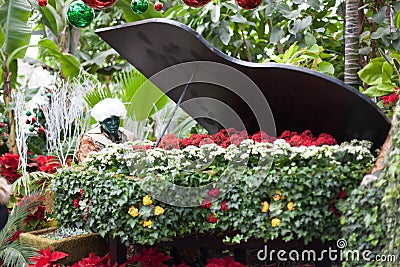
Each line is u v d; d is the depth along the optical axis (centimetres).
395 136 256
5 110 518
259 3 288
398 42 436
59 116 489
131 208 304
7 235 373
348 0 415
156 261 346
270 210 284
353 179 282
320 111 322
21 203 384
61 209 331
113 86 580
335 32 538
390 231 249
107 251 375
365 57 480
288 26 468
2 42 539
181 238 309
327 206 281
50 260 331
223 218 295
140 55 376
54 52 561
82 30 813
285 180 283
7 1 541
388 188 251
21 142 463
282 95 325
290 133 347
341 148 290
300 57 426
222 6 531
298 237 282
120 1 566
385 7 448
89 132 407
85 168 327
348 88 286
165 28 312
